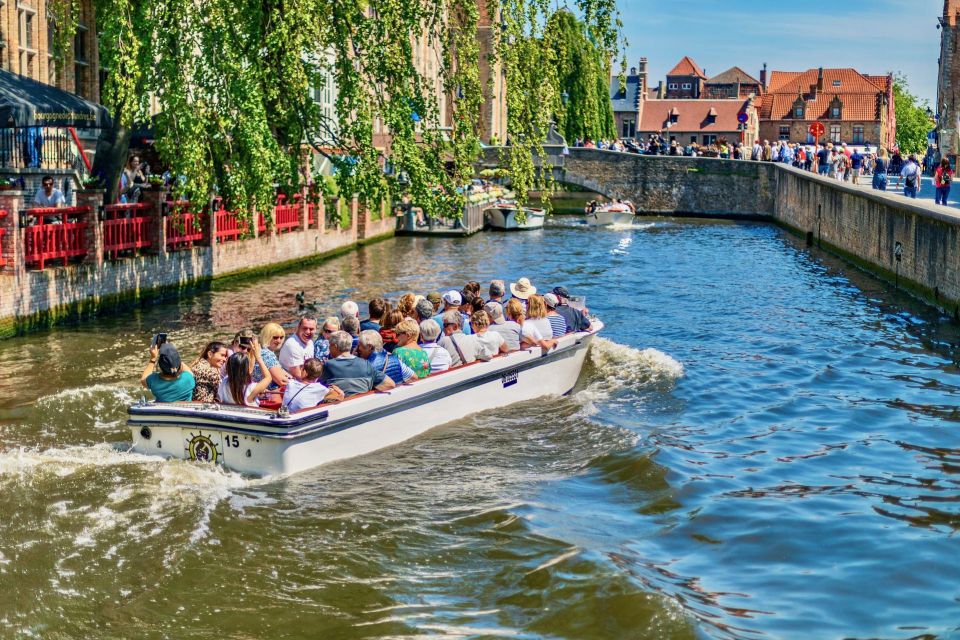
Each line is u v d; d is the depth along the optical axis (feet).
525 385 46.62
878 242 98.07
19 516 32.24
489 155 197.57
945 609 27.40
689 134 422.00
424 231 140.15
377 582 28.91
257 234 89.51
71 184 82.02
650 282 92.73
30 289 59.52
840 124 450.30
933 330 69.26
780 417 46.85
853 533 32.50
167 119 63.05
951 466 39.83
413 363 40.68
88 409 43.83
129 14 59.11
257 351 38.01
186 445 36.60
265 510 33.37
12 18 79.66
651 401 49.03
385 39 69.26
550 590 28.14
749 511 34.32
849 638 25.89
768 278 96.63
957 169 162.71
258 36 63.93
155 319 65.87
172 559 29.84
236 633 26.17
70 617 26.71
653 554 31.01
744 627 26.37
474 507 34.27
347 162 72.13
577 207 200.54
